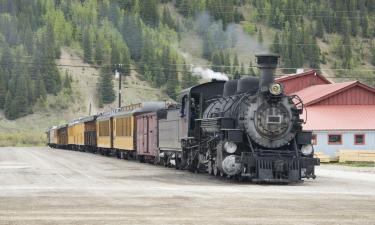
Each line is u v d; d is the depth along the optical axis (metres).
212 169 38.78
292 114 35.62
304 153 35.62
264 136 35.22
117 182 34.38
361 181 36.38
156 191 28.81
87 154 87.69
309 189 30.50
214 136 37.91
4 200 24.95
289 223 18.91
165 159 52.03
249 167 34.31
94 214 20.80
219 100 39.78
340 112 73.06
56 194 27.41
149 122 57.97
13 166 51.72
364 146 69.62
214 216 20.34
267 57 35.94
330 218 19.95
